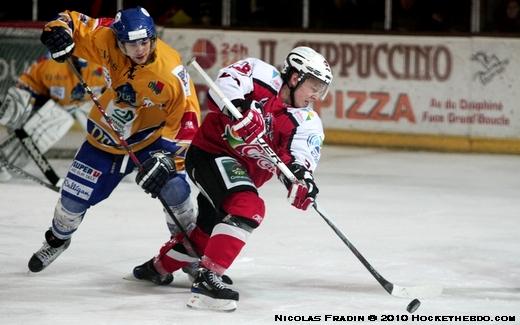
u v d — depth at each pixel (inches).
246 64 359.9
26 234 507.5
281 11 951.6
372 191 675.4
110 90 389.7
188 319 342.3
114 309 355.6
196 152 365.7
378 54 905.5
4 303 363.3
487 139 883.4
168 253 389.1
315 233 521.3
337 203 622.8
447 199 648.4
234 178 355.3
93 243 485.4
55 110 687.7
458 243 501.7
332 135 922.1
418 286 380.2
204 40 943.7
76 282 401.7
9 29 776.9
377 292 391.9
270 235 512.7
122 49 370.3
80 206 394.6
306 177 346.6
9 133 691.4
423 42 892.0
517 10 899.4
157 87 379.6
